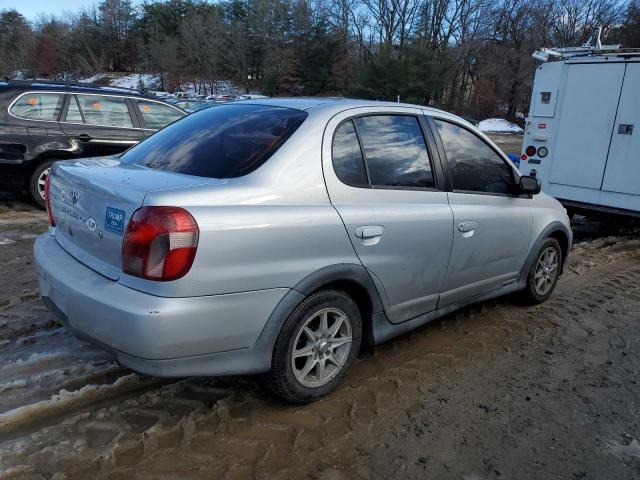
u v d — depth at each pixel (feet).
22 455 8.32
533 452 9.20
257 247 8.56
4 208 24.26
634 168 22.85
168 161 10.16
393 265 10.77
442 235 11.75
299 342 9.76
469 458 8.96
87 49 245.04
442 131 12.57
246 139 10.00
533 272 15.46
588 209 24.66
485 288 13.82
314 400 10.16
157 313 7.79
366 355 12.37
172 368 8.25
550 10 147.95
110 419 9.36
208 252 8.07
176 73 206.08
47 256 9.87
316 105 10.78
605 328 14.61
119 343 8.09
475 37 156.35
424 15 164.86
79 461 8.28
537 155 26.32
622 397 11.08
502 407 10.50
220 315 8.34
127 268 8.17
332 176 9.93
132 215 8.13
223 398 10.21
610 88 23.29
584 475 8.71
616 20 145.38
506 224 13.75
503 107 155.53
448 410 10.28
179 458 8.50
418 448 9.12
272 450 8.84
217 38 205.77
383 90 143.54
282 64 177.17
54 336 12.13
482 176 13.42
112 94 25.29
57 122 23.84
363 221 10.07
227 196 8.57
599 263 21.21
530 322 14.80
